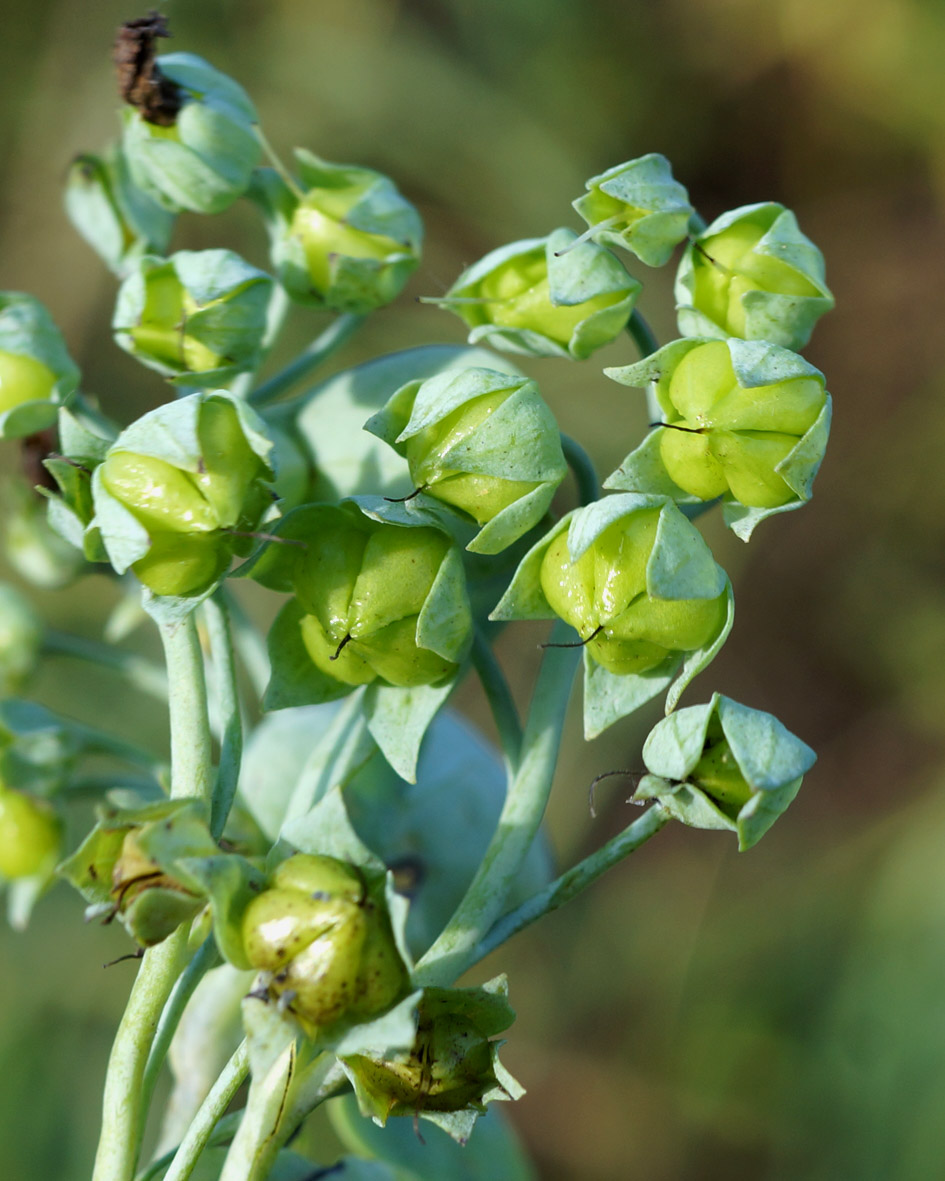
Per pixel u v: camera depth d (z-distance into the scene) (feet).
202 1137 0.78
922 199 1.99
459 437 0.81
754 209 0.85
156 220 0.91
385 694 0.82
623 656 0.81
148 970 0.79
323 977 0.77
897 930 1.54
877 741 1.80
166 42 1.77
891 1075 1.49
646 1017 1.61
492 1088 0.78
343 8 1.82
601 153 1.89
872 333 1.98
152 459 0.80
